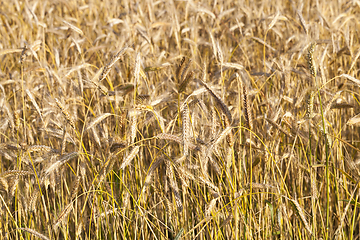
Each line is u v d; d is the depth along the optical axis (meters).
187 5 6.00
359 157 3.35
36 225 3.43
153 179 3.30
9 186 2.97
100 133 3.35
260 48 5.73
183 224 2.84
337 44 4.40
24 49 3.09
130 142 2.66
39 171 3.04
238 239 2.75
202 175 2.68
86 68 3.71
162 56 4.43
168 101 3.09
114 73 4.76
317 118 2.93
